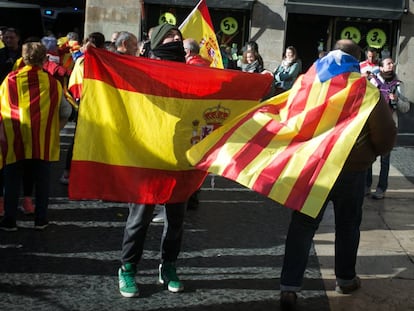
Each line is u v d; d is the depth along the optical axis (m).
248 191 7.86
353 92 4.07
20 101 5.64
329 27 14.38
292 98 4.24
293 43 14.48
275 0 14.05
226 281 4.86
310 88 4.16
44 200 5.81
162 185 4.38
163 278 4.63
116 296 4.49
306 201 3.95
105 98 4.27
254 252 5.59
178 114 4.41
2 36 7.38
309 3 14.01
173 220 4.48
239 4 13.91
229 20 14.27
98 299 4.43
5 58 6.94
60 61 10.59
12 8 14.07
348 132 4.02
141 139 4.37
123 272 4.49
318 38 14.47
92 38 7.22
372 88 4.08
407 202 7.53
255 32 14.11
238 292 4.66
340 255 4.61
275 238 6.03
